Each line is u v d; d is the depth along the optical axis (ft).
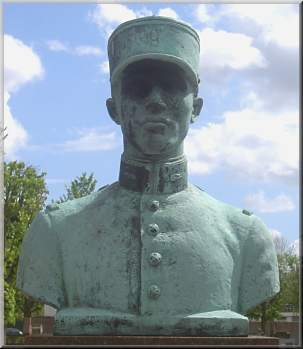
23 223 46.26
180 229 12.75
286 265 51.34
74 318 12.01
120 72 13.00
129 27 12.95
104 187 14.08
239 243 13.03
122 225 12.86
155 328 11.94
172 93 12.93
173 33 12.92
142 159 13.28
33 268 12.84
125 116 13.12
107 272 12.41
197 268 12.42
